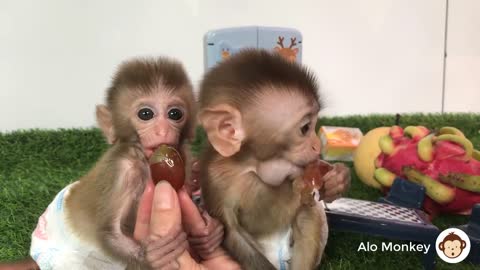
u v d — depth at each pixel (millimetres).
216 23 758
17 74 710
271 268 312
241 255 308
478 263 388
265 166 288
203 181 311
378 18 811
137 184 303
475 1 831
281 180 293
